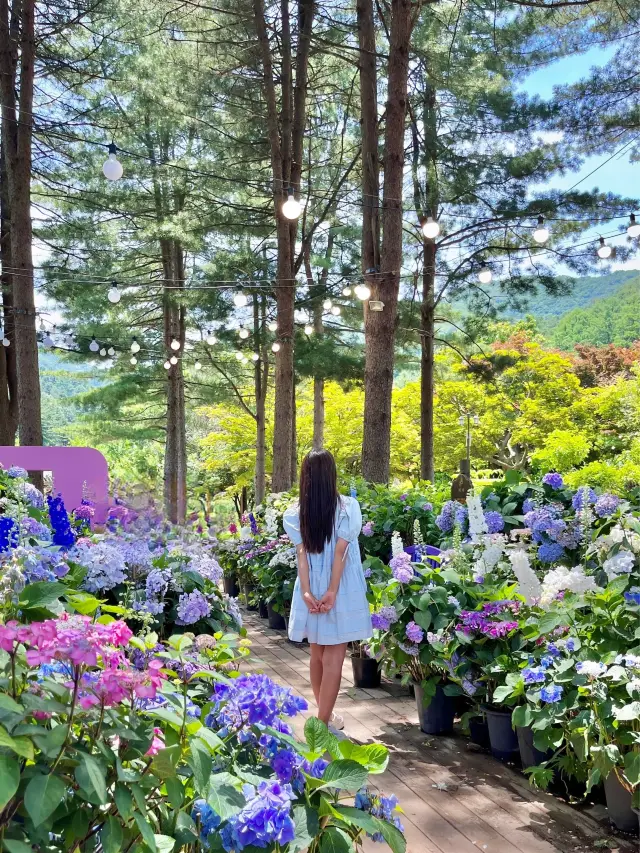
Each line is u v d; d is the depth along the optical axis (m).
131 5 10.91
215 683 1.91
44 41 11.01
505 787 3.11
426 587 3.66
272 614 6.62
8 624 1.28
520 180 12.45
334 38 13.38
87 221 13.20
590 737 2.70
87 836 1.28
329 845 1.50
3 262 12.20
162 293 14.90
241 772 1.56
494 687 3.41
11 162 9.69
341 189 15.60
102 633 1.36
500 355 14.39
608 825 2.75
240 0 11.13
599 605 2.90
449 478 8.86
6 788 1.04
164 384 19.86
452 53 11.82
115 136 12.22
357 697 4.43
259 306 15.55
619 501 4.04
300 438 23.17
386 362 8.45
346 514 3.31
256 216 13.58
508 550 4.06
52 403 19.66
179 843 1.44
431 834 2.71
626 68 11.59
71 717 1.22
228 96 12.07
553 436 17.47
